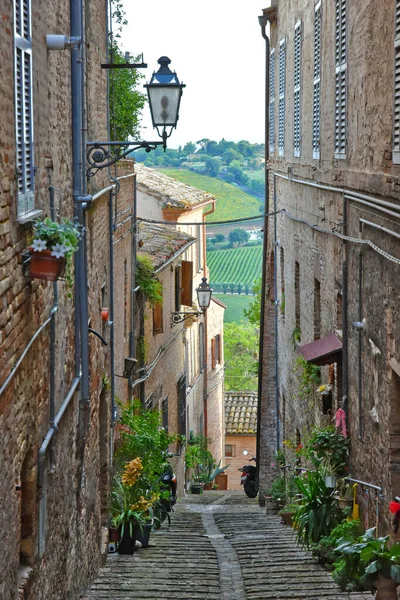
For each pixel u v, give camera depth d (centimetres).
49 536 1059
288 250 2409
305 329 2100
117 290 1989
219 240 8825
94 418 1504
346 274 1577
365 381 1438
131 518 1716
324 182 1795
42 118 1034
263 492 2888
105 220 1698
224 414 4634
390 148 1242
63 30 1228
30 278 921
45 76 1059
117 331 1997
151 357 2577
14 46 837
